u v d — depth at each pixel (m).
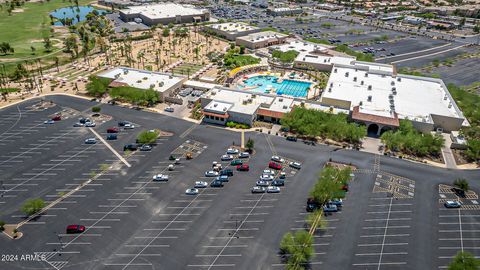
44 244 104.06
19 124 168.75
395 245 104.62
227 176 132.62
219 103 178.50
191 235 107.38
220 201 121.19
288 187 127.69
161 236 107.00
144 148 150.00
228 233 108.12
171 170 136.88
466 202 121.19
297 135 161.75
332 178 122.81
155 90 191.50
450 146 153.88
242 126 167.00
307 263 98.19
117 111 182.88
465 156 147.25
